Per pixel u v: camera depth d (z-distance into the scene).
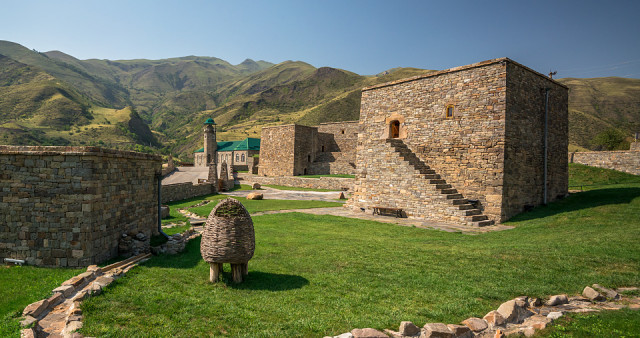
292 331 4.75
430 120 18.20
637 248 8.25
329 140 54.22
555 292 6.12
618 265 7.30
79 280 6.56
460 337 4.63
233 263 6.75
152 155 11.50
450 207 15.40
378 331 4.55
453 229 13.68
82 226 7.95
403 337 4.57
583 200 17.56
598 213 13.22
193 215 17.55
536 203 17.31
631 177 24.89
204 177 34.94
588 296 5.98
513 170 15.73
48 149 8.05
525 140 16.53
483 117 15.93
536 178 17.33
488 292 6.14
